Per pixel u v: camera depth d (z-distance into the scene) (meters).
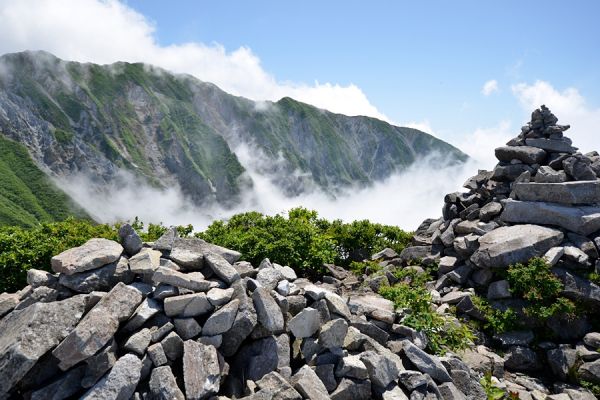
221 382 8.16
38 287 9.20
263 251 15.77
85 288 8.74
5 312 9.17
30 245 13.93
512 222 15.87
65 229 16.17
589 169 15.59
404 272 17.05
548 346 12.48
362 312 11.02
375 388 8.52
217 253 10.74
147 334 7.92
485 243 15.01
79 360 7.10
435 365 9.26
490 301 14.05
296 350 9.32
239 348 9.00
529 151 16.98
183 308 8.44
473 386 9.55
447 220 18.98
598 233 14.36
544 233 14.27
